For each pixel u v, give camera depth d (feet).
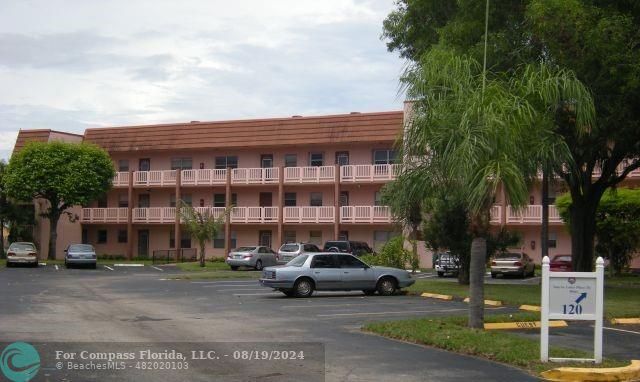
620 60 63.62
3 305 63.62
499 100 42.47
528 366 35.42
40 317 54.19
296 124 161.07
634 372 33.91
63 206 157.17
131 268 138.62
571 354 37.35
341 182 154.40
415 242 100.89
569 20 62.80
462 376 33.35
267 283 76.23
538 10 63.41
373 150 156.76
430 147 45.16
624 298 72.08
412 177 46.88
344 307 64.95
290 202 164.96
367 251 136.46
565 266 116.88
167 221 169.58
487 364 36.27
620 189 118.11
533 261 135.03
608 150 84.74
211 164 172.24
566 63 63.31
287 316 57.21
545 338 35.81
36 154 151.23
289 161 164.96
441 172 45.24
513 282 106.01
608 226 112.37
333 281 77.36
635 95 65.72
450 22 76.84
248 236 168.45
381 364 35.94
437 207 85.40
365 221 151.53
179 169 169.68
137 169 179.01
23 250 137.28
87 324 50.19
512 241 88.22
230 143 165.17
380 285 79.51
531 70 46.57
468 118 42.42
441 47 51.85
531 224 142.82
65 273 120.16
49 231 170.81
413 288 83.61
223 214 143.13
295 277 75.77
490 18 72.79
